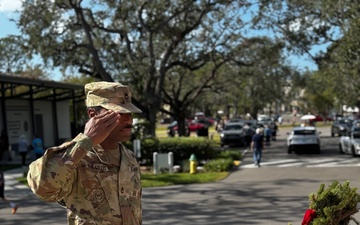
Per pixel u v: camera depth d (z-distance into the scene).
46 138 34.69
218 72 35.06
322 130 58.19
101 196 2.84
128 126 3.02
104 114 2.79
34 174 2.60
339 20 25.52
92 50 25.17
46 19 25.19
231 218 9.88
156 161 19.19
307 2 26.22
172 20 27.23
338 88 42.53
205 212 10.73
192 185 15.65
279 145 35.69
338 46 26.50
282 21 27.48
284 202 11.60
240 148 33.72
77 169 2.82
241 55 30.53
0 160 26.50
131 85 26.23
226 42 29.94
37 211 11.74
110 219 2.83
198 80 37.66
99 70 25.22
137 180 3.04
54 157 2.64
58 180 2.59
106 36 27.72
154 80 26.98
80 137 2.69
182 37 26.86
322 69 30.38
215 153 23.59
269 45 29.58
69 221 2.86
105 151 2.93
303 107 93.62
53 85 30.11
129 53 26.41
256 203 11.63
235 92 39.34
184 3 25.69
